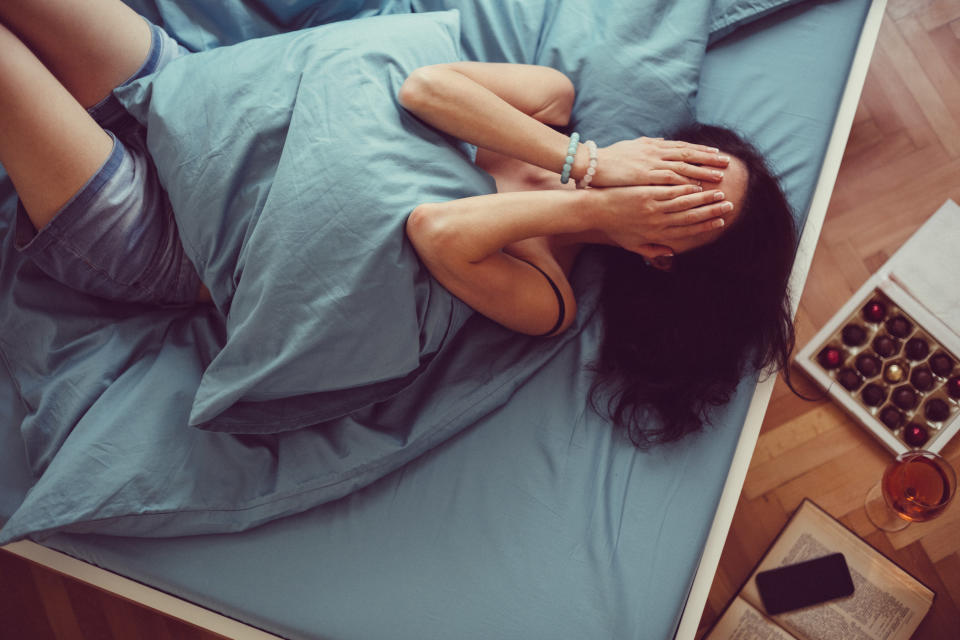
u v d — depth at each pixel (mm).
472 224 839
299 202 844
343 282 840
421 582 966
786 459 1364
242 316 897
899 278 1336
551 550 974
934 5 1449
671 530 974
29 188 860
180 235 936
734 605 1278
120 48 911
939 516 1310
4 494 999
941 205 1398
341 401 965
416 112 880
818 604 1267
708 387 997
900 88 1447
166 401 967
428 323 917
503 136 880
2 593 1371
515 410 1029
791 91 1086
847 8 1104
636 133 1025
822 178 1091
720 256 895
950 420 1265
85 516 909
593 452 1009
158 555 978
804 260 1066
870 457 1347
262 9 1068
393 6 1099
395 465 999
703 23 1046
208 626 1014
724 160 838
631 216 848
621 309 1014
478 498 998
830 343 1321
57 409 975
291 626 959
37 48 882
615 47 1033
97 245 905
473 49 1099
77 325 997
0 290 1001
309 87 872
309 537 987
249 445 979
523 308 917
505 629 949
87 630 1360
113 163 889
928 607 1260
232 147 887
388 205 839
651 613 946
